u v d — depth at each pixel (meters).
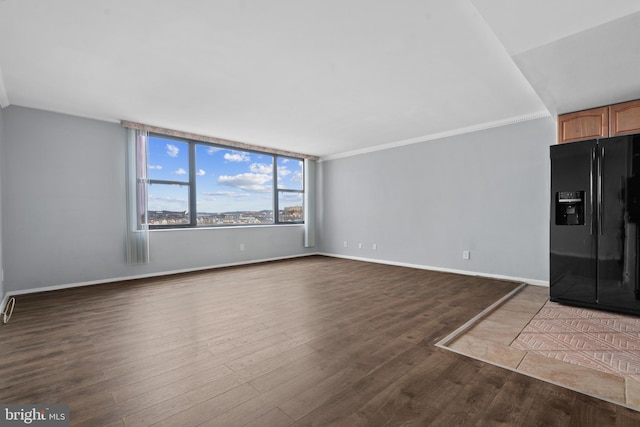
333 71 2.86
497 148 4.53
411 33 2.25
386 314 3.01
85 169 4.18
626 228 2.93
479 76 2.96
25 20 2.07
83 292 3.84
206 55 2.57
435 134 5.18
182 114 4.12
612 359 2.10
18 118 3.72
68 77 2.98
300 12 2.01
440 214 5.18
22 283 3.74
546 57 2.25
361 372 1.93
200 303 3.38
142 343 2.35
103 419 1.48
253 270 5.29
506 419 1.48
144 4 1.92
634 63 2.33
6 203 3.63
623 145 2.94
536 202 4.19
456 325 2.72
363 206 6.33
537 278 4.20
